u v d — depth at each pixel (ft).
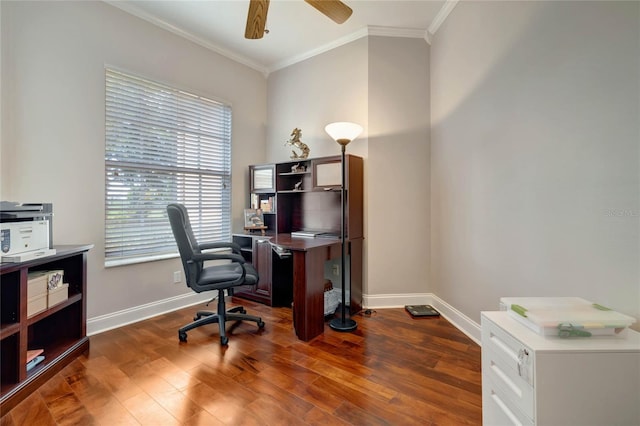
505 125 6.33
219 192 11.25
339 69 10.61
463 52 7.95
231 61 11.49
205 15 9.09
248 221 11.45
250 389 5.48
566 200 4.85
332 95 10.80
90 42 7.82
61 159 7.34
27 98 6.81
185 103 10.10
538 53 5.41
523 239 5.82
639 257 3.77
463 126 7.98
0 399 4.82
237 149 11.78
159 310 9.34
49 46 7.12
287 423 4.63
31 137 6.88
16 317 5.24
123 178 8.60
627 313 3.92
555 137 5.05
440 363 6.39
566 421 3.11
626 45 3.90
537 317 3.48
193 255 7.33
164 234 9.59
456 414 4.82
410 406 5.01
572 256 4.74
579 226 4.61
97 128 7.98
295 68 11.89
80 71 7.65
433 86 9.76
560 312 3.63
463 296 8.07
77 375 5.92
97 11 7.95
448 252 8.84
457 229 8.34
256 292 10.59
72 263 6.93
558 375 3.10
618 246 4.02
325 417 4.76
